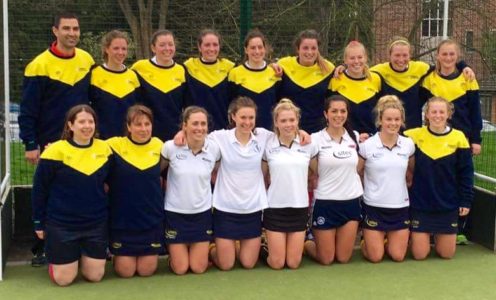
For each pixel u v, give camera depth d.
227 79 5.48
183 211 4.76
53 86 4.98
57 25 4.96
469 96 5.59
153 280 4.68
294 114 4.88
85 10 6.13
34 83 4.93
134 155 4.68
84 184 4.51
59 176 4.49
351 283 4.61
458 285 4.58
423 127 5.25
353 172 5.01
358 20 7.15
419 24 7.00
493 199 5.42
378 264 5.08
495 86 6.44
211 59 5.41
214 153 4.85
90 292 4.43
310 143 4.98
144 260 4.73
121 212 4.66
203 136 4.73
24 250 5.46
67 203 4.51
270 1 6.83
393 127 5.01
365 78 5.54
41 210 4.55
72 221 4.52
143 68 5.29
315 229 5.03
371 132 5.55
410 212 5.20
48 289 4.49
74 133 4.54
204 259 4.84
